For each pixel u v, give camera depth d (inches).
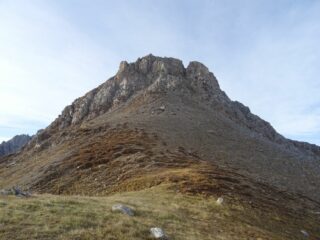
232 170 2763.3
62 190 2391.7
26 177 3093.0
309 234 1583.4
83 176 2561.5
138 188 1909.4
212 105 5620.1
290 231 1502.2
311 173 3769.7
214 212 1406.3
